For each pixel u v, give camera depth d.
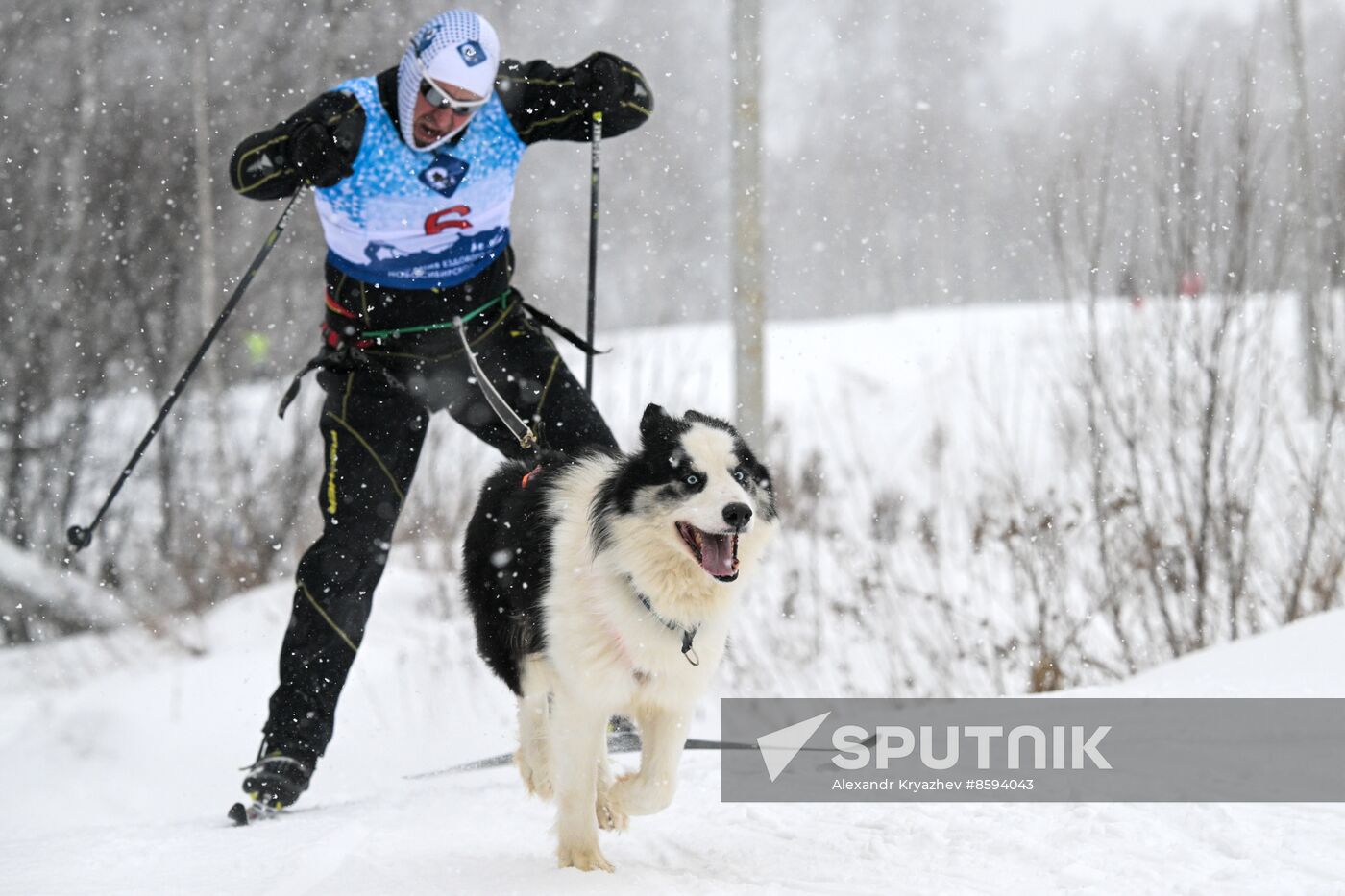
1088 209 13.76
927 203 61.75
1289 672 8.64
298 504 19.62
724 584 6.38
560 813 6.20
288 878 5.94
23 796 10.23
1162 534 11.79
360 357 8.06
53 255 22.05
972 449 21.08
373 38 28.39
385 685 12.47
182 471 20.75
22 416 20.66
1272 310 12.30
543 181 37.19
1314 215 19.92
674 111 44.78
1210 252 12.16
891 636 12.15
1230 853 5.52
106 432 21.14
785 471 17.41
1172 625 11.45
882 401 26.03
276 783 7.74
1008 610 12.67
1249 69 12.36
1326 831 5.65
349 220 7.89
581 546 6.40
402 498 8.13
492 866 6.14
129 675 14.52
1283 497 12.95
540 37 33.19
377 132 7.70
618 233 42.62
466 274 8.16
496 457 19.97
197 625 16.67
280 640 15.31
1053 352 19.95
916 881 5.48
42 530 20.39
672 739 6.46
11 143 23.03
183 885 5.88
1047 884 5.27
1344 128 17.59
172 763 11.05
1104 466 12.77
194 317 23.78
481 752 10.41
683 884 5.66
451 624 14.39
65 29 25.11
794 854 6.13
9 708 13.32
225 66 27.02
